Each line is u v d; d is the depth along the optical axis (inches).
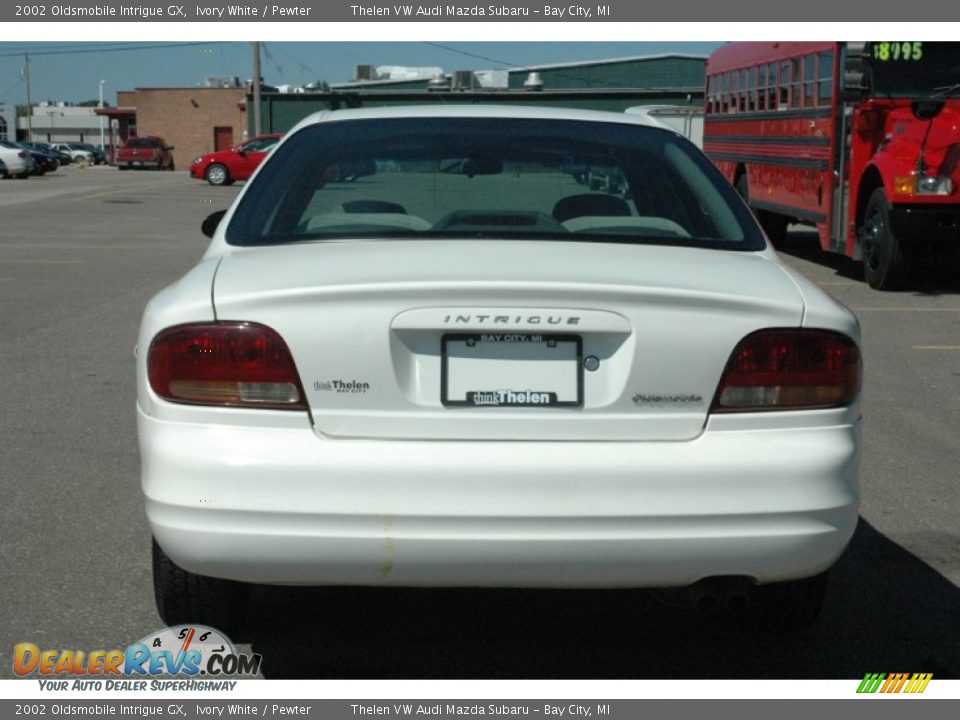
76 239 744.3
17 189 1347.2
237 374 126.0
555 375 126.6
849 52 502.0
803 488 126.7
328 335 125.4
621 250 145.6
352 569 125.0
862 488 231.8
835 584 181.2
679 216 161.0
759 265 145.6
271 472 123.1
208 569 126.3
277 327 126.0
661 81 2332.7
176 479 125.0
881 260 517.3
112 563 183.3
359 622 166.1
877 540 201.2
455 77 1908.2
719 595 134.6
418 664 153.5
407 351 126.1
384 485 123.0
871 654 157.2
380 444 124.8
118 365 338.6
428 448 124.5
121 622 162.2
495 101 1916.8
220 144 2768.2
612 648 158.7
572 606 172.4
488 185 162.6
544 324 125.7
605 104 1875.0
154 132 2770.7
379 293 125.2
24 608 166.2
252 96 1957.4
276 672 150.9
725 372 128.0
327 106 1950.1
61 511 208.1
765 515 125.7
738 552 126.3
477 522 123.2
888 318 450.9
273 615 167.8
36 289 502.0
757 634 162.2
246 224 155.2
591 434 126.1
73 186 1435.8
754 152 700.7
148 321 133.1
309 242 149.3
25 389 306.3
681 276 133.9
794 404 129.3
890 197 495.5
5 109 3176.7
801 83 599.5
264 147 1507.1
